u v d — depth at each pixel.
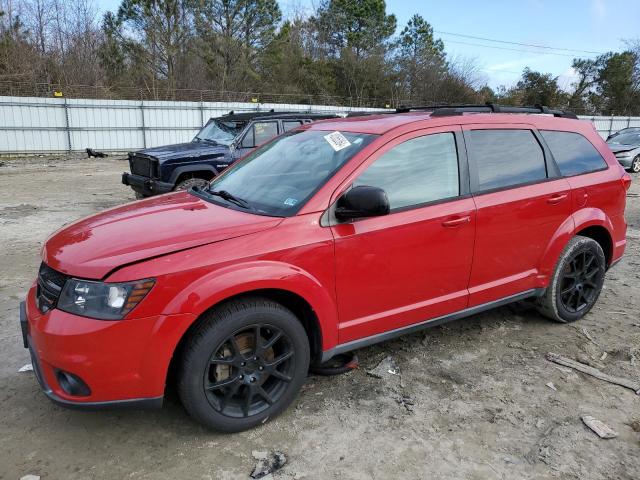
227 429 2.94
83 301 2.58
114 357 2.57
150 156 8.72
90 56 37.00
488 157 3.81
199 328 2.76
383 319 3.37
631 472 2.70
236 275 2.74
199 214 3.19
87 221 3.31
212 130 10.34
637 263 6.47
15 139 22.34
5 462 2.75
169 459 2.79
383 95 46.88
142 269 2.60
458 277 3.65
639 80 53.19
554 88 50.88
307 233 2.99
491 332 4.36
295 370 3.09
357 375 3.64
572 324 4.54
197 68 40.34
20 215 9.35
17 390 3.44
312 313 3.11
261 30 41.78
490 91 51.66
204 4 39.44
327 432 3.02
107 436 2.98
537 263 4.12
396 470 2.71
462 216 3.54
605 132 36.72
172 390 3.23
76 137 23.67
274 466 2.74
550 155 4.20
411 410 3.23
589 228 4.50
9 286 5.39
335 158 3.34
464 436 2.99
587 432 3.03
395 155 3.37
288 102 39.09
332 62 46.88
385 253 3.25
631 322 4.59
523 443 2.93
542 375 3.67
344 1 51.41
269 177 3.56
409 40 54.94
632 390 3.48
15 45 32.22
